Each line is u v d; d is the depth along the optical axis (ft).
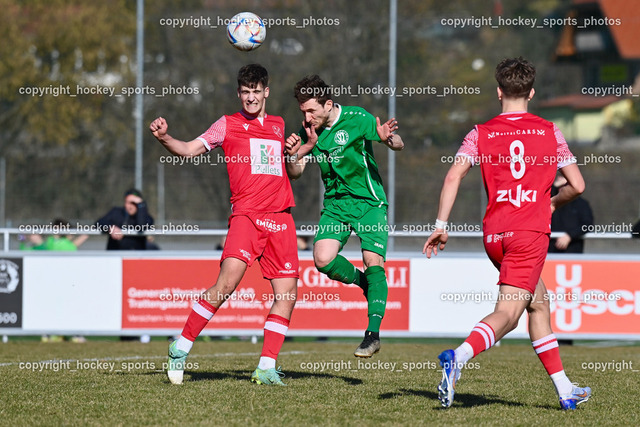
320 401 55.72
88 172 220.84
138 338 126.31
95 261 114.73
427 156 254.88
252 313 113.19
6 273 115.03
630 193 236.22
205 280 114.11
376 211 67.31
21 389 60.23
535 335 55.26
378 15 269.03
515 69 53.52
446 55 334.65
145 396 56.95
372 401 56.08
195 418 49.19
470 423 48.49
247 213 63.10
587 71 378.32
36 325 114.62
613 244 244.63
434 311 111.75
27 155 242.37
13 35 258.37
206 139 62.18
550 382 68.95
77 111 250.98
